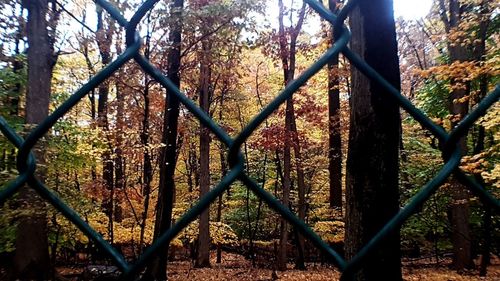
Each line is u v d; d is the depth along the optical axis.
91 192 10.03
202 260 16.23
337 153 16.39
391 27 4.14
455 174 0.81
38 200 8.01
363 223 4.42
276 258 16.91
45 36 10.17
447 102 12.40
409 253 16.92
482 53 9.12
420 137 13.47
